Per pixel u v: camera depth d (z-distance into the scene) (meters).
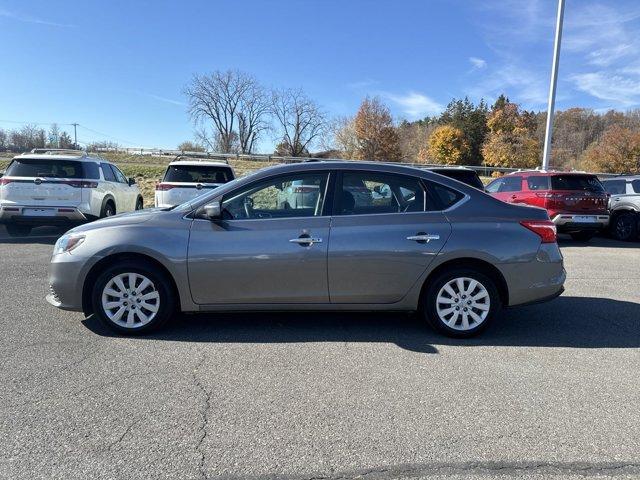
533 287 4.71
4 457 2.71
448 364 4.10
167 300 4.61
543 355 4.34
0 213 9.71
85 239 4.60
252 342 4.54
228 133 67.25
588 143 73.00
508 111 65.38
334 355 4.26
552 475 2.63
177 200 11.34
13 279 6.77
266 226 4.57
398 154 70.50
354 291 4.63
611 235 13.10
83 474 2.58
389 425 3.11
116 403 3.33
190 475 2.59
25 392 3.46
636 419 3.23
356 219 4.62
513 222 4.73
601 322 5.34
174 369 3.90
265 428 3.05
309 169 4.75
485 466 2.70
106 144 57.88
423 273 4.63
